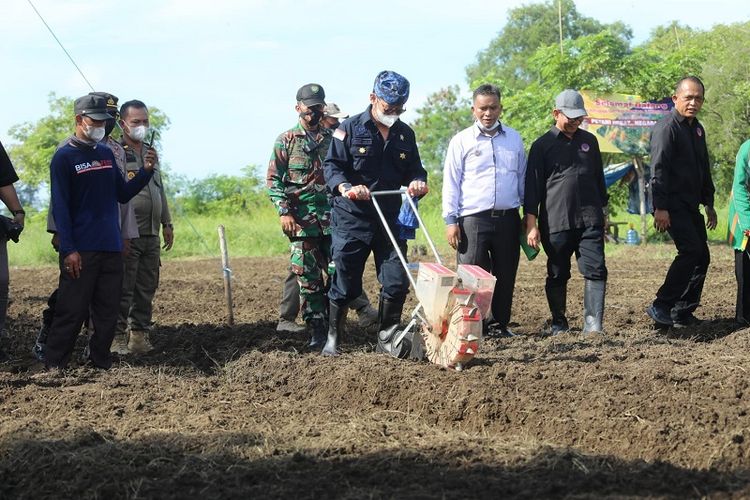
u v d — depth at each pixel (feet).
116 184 24.97
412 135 24.58
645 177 80.84
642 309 35.99
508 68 227.81
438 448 17.53
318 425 19.54
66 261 23.91
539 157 28.27
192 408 21.31
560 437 18.74
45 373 24.08
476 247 27.81
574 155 28.09
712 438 17.60
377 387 21.49
